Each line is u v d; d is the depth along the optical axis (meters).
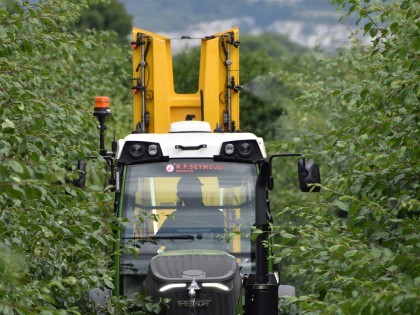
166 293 30.08
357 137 27.84
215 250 32.62
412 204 22.48
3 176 20.23
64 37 30.69
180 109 45.06
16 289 21.77
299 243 26.44
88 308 29.19
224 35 45.16
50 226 25.22
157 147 34.91
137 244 33.81
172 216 29.77
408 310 20.58
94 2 43.78
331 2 29.05
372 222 25.98
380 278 22.53
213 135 35.69
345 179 27.44
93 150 29.33
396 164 26.12
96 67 50.72
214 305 30.14
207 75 44.62
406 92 25.08
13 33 28.64
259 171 34.84
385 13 26.52
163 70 44.53
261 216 31.84
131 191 34.53
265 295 31.59
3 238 24.48
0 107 25.70
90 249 26.92
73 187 21.53
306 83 52.44
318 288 26.16
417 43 23.83
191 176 34.75
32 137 25.88
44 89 42.41
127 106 67.19
